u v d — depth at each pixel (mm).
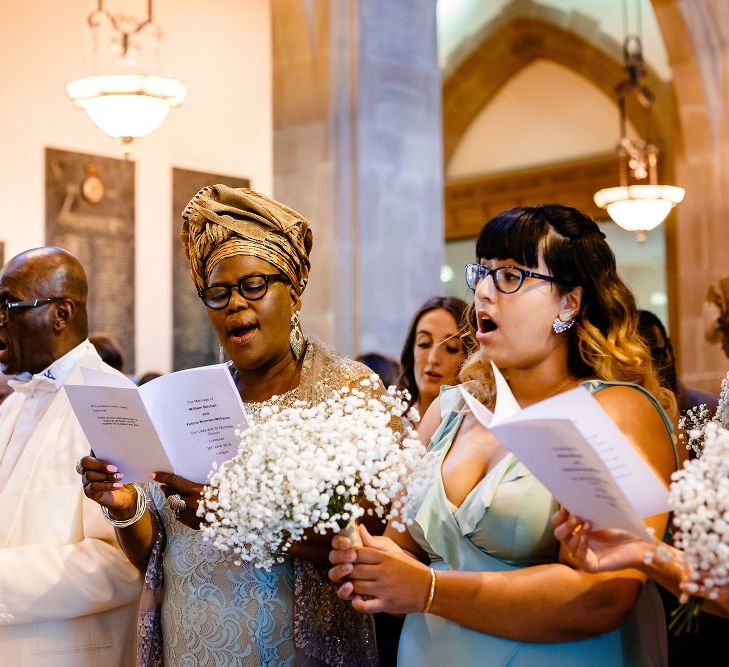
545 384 2643
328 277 8586
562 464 2146
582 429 2082
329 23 8625
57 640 3277
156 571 3047
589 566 2244
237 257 2895
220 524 2518
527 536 2512
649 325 4469
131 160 8070
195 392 2701
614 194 10398
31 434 3529
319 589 2854
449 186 17422
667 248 15812
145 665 3020
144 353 8141
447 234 17594
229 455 2729
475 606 2455
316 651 2836
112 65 8000
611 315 2633
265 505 2412
